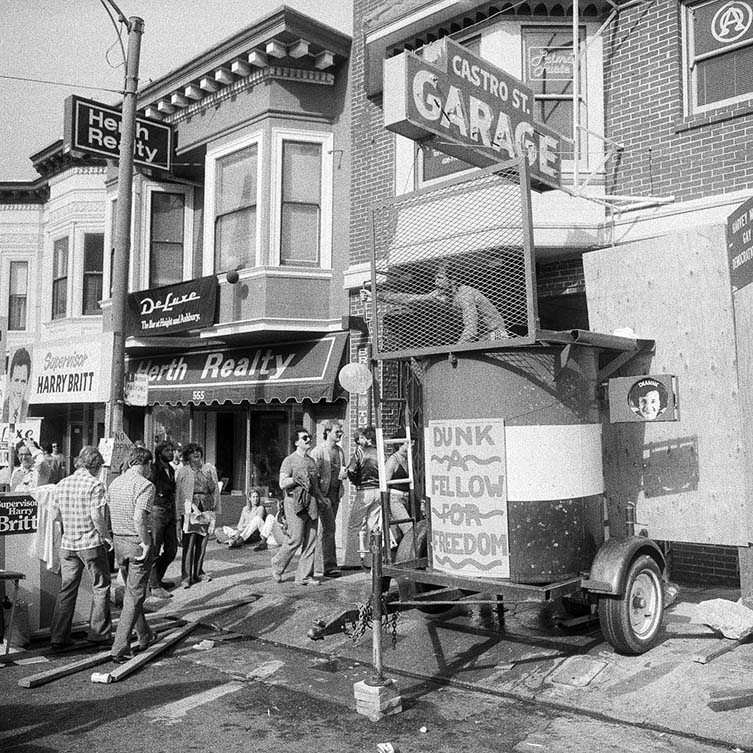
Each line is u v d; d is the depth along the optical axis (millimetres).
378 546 5621
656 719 5020
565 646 6418
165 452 9211
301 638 7348
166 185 15719
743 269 5855
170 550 9242
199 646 7266
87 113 12930
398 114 7109
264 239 12391
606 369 6523
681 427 6496
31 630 7656
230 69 12953
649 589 6133
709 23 8680
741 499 6160
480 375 5918
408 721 5270
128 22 9852
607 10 9422
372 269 6617
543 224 9039
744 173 8148
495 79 8156
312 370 12188
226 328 12828
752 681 5328
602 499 6250
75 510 7234
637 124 9055
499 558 5750
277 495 13820
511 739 4891
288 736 5059
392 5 11188
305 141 12664
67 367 16641
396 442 7113
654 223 8648
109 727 5266
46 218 20594
